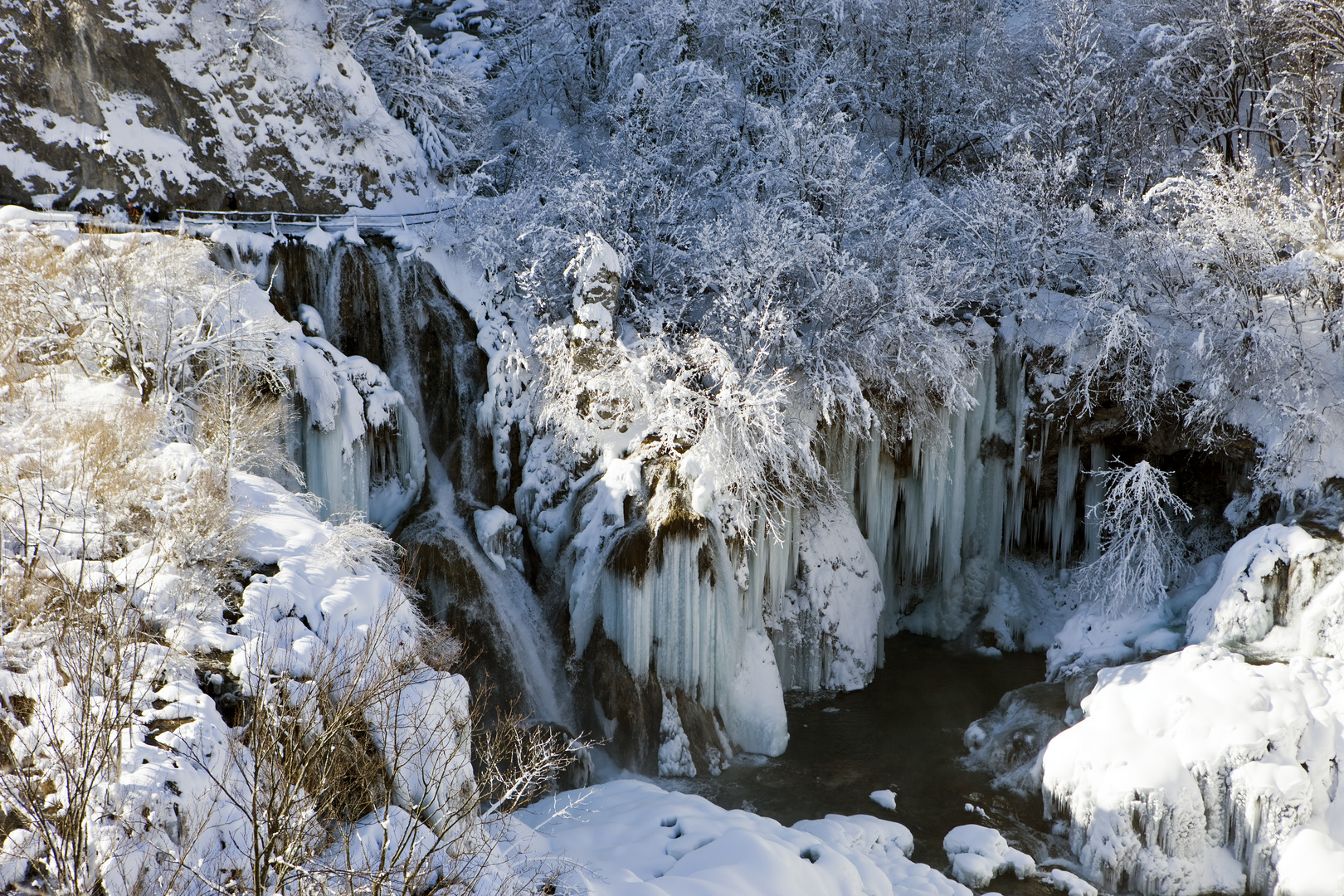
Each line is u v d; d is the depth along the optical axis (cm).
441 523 2331
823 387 2442
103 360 1866
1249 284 2475
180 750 1075
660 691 2195
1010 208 2689
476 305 2478
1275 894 1714
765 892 1470
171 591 1309
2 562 1249
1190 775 1797
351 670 1217
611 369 2353
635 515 2222
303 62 2620
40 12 2322
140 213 2398
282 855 937
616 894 1381
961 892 1669
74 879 853
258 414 1947
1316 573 2048
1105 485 2686
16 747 1049
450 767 1253
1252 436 2417
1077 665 2272
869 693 2530
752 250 2448
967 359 2598
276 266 2333
